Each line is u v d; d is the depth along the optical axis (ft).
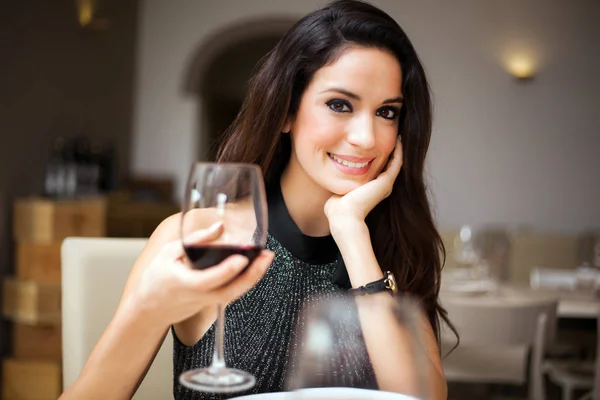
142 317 3.14
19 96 17.01
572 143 23.24
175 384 4.49
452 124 23.40
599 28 23.13
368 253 4.15
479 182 23.38
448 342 9.31
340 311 2.36
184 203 3.04
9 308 14.40
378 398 2.32
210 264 2.94
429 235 4.91
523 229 21.57
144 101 23.84
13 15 16.79
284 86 4.43
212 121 29.99
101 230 15.03
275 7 23.79
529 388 9.68
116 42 22.16
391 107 4.40
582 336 13.29
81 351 5.23
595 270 13.57
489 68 23.40
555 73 23.26
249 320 4.49
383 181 4.50
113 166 19.53
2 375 14.29
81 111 20.13
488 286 11.77
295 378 2.32
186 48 23.88
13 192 16.69
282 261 4.65
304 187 4.64
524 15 23.29
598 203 23.17
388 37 4.31
